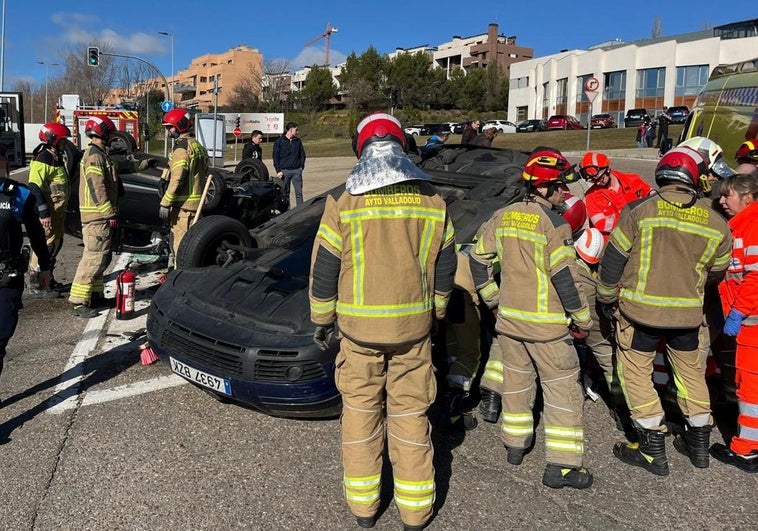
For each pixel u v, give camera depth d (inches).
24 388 182.9
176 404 173.3
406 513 119.6
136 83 2493.8
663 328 138.6
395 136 115.8
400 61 3221.0
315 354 146.9
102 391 181.0
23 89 2952.8
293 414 154.2
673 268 137.3
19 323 239.0
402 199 113.9
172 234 266.2
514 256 137.2
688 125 295.1
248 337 152.6
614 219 195.0
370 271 112.5
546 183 136.4
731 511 131.9
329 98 3051.2
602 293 146.1
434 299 121.1
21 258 163.8
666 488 140.1
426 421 120.8
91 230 242.7
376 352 115.4
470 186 209.0
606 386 192.5
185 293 175.3
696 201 138.0
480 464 148.4
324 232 115.6
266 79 3070.9
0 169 160.1
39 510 127.7
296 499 132.7
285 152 470.3
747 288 141.7
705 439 147.3
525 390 144.7
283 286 171.0
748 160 179.3
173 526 123.8
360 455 120.2
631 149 1106.7
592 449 156.6
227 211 308.5
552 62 2413.9
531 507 132.1
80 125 853.8
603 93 2159.2
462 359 162.9
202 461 145.8
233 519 126.2
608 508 132.3
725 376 165.3
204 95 4680.1
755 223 143.7
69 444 152.3
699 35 2169.0
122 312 229.0
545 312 135.4
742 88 248.7
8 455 147.5
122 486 136.0
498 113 3137.3
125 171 317.4
